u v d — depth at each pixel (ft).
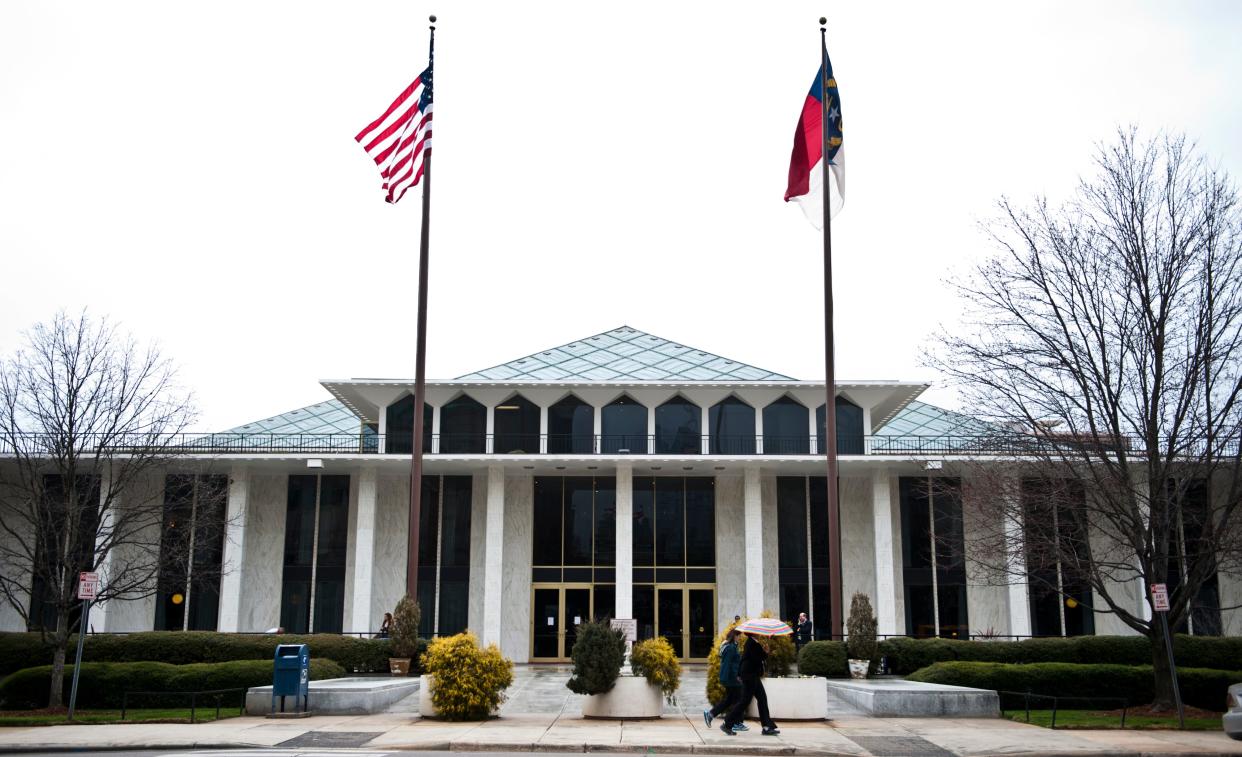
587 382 128.77
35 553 86.79
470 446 130.41
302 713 67.87
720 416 131.34
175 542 110.83
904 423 148.56
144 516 120.47
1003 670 81.20
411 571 91.61
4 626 123.85
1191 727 64.59
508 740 55.72
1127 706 79.66
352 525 131.54
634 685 67.15
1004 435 81.87
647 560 131.44
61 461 84.74
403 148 91.81
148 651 92.68
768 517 132.05
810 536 131.44
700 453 129.39
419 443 90.48
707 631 129.49
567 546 131.85
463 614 130.52
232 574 124.47
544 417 131.23
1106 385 75.46
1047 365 78.33
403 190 90.74
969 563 125.18
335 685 75.10
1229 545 73.05
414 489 90.74
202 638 93.81
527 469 130.72
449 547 132.36
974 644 95.66
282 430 143.23
